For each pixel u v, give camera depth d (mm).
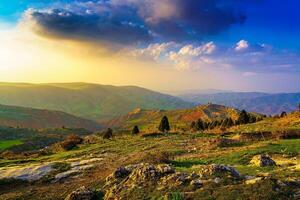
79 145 99625
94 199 29422
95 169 51250
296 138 64188
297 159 41062
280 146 50562
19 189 47062
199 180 25078
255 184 22141
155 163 45750
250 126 100500
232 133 83125
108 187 31953
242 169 34812
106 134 112250
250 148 51281
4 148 150875
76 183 43531
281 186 21594
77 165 55594
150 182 27438
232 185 23062
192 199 22312
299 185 22125
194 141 70812
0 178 51125
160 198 23891
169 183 26062
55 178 49656
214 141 61812
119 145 80250
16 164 68438
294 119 97312
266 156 38406
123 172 34312
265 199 20250
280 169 30719
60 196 38281
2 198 42094
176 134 93312
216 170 26172
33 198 39656
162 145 69812
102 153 70438
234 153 48188
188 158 49781
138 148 71062
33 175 52156
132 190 26891
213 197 21812
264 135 66625
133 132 121125
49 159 72750
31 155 89938
